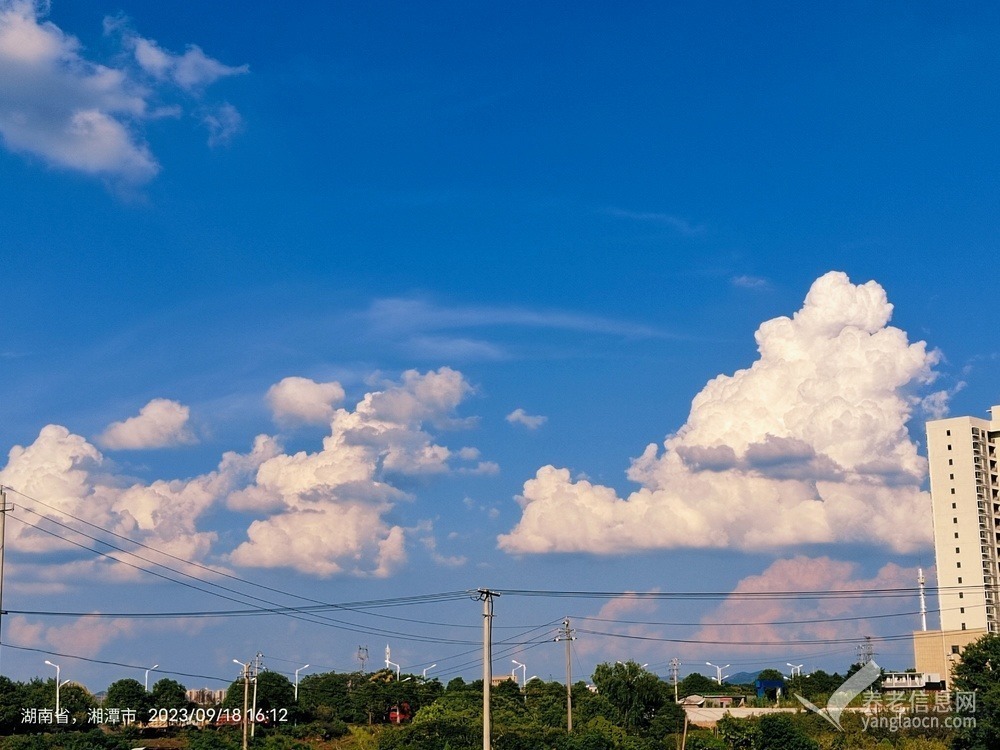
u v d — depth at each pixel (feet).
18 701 595.47
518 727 445.78
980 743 376.89
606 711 554.87
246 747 482.28
